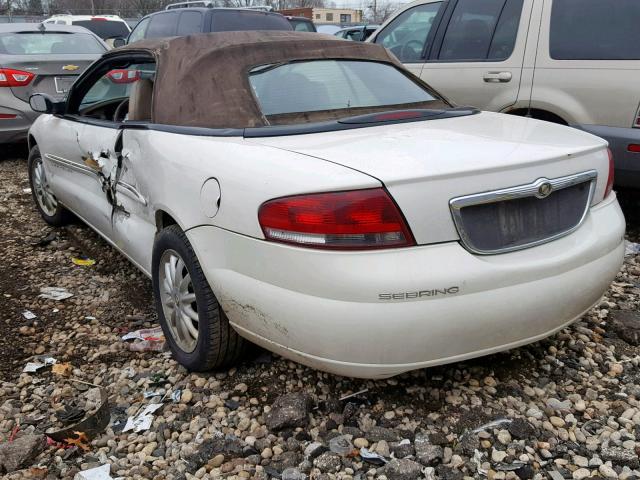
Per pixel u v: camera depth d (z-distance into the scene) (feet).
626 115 14.70
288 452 8.05
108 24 61.41
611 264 8.73
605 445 8.02
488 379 9.36
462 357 7.65
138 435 8.64
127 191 11.37
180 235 9.39
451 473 7.61
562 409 8.77
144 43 11.84
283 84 10.09
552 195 8.14
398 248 7.21
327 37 11.66
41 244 16.30
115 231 12.36
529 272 7.66
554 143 8.68
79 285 13.71
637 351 10.30
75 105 15.29
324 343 7.42
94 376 10.11
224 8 30.09
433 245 7.32
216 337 9.09
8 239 16.83
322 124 9.26
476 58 17.52
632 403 8.91
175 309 9.95
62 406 9.30
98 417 8.75
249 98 9.68
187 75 10.18
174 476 7.79
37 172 17.47
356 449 8.02
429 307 7.18
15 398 9.54
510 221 7.75
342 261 7.18
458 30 18.10
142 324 11.80
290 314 7.54
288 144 8.43
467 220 7.44
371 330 7.18
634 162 14.66
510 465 7.69
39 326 11.80
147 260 11.02
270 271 7.69
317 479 7.57
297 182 7.45
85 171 13.65
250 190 7.88
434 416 8.60
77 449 8.34
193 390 9.48
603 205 9.13
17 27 27.86
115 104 14.44
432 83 18.53
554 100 15.83
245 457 8.08
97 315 12.26
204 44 10.58
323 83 10.43
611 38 15.01
